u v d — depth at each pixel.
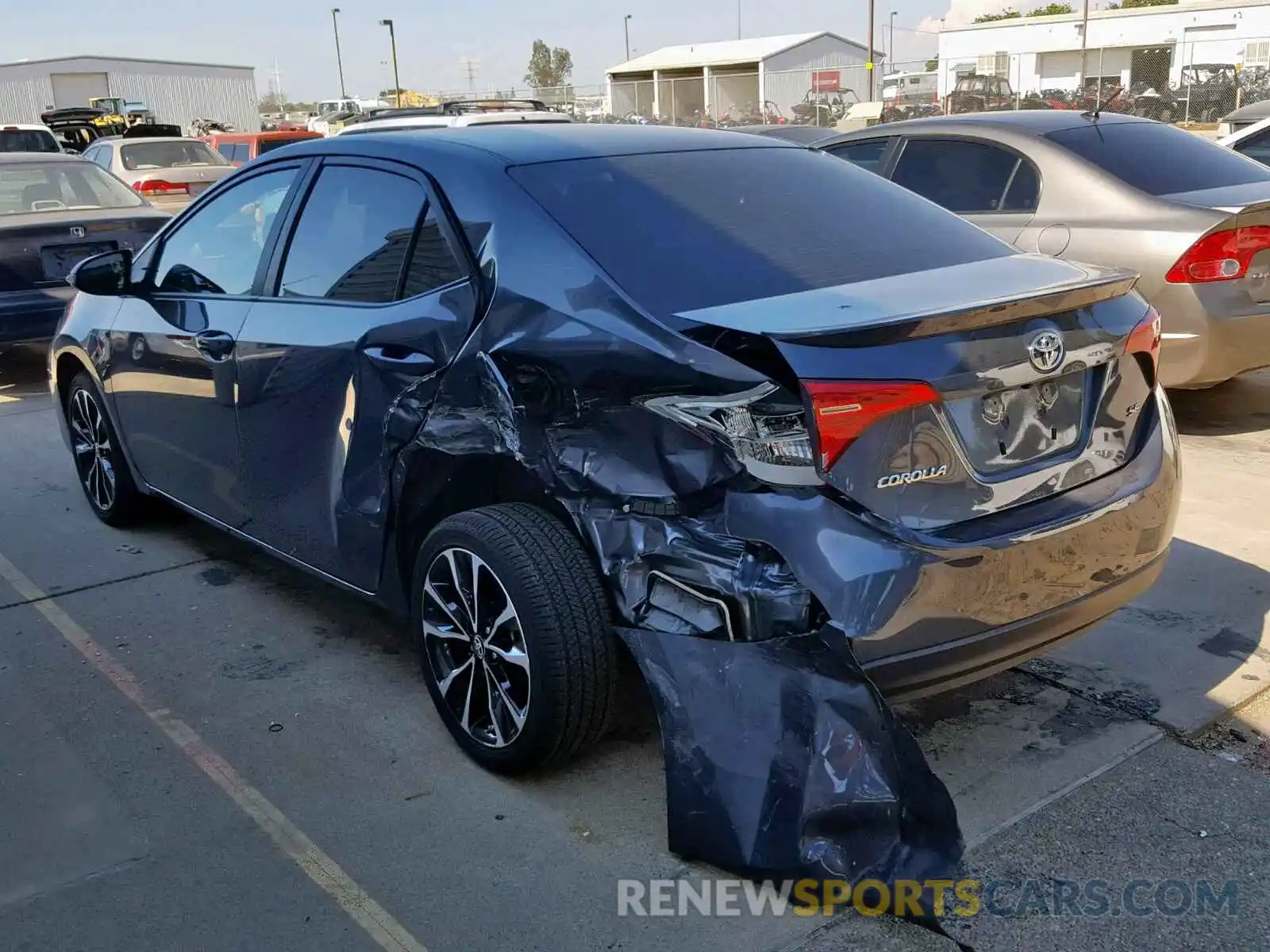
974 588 2.59
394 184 3.47
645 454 2.70
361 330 3.37
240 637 4.03
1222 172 6.11
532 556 2.86
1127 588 2.96
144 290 4.54
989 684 3.52
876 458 2.51
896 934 2.49
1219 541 4.61
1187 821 2.84
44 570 4.70
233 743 3.32
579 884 2.67
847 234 3.25
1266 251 5.67
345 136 3.77
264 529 3.99
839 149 7.13
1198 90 27.97
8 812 3.00
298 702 3.56
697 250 3.01
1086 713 3.35
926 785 2.58
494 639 3.02
